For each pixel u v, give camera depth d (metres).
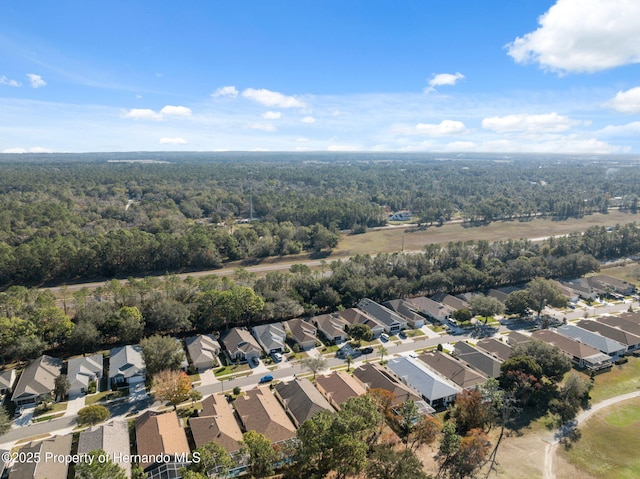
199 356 86.62
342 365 88.75
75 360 83.56
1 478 55.12
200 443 60.19
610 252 169.62
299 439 56.59
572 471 59.12
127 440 61.94
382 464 53.22
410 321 108.69
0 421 62.25
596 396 77.75
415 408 64.00
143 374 81.75
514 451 62.72
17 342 82.38
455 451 58.81
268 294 109.69
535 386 75.56
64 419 69.06
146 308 103.12
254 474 56.47
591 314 116.38
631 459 61.72
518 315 116.44
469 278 129.12
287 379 82.81
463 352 90.88
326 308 116.44
